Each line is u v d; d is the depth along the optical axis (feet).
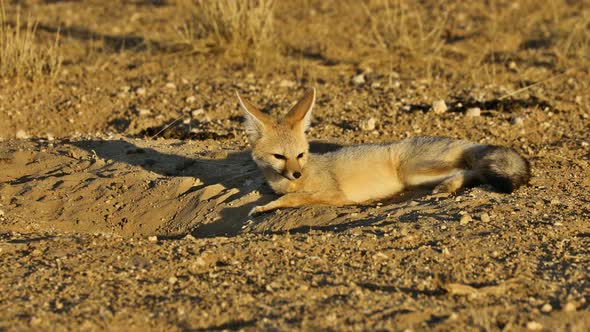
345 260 38.60
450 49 86.84
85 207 51.65
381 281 36.11
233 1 85.15
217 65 82.89
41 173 57.16
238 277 36.81
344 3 106.22
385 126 64.64
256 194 50.62
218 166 57.41
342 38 91.97
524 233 41.34
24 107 70.59
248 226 46.80
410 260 38.47
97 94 73.46
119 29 98.22
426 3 105.29
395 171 51.52
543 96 71.41
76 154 59.88
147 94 73.51
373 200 50.78
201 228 48.49
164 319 32.63
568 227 42.24
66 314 33.01
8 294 35.14
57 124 67.97
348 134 63.26
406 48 84.74
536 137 62.64
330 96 72.84
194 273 37.55
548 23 95.14
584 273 36.42
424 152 50.70
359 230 42.86
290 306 33.50
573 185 50.65
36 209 51.47
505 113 67.36
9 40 78.59
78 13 106.11
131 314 33.01
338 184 49.98
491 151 49.26
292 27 96.78
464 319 32.09
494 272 36.86
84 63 84.12
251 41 85.87
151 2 111.45
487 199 46.39
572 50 84.43
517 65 81.35
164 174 56.34
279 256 39.29
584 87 73.51
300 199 48.42
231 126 65.72
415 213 45.14
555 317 32.17
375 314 32.63
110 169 56.85
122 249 40.91
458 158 50.16
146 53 87.76
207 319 32.58
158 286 35.96
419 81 76.38
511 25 94.68
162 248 40.93
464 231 41.83
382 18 98.43
